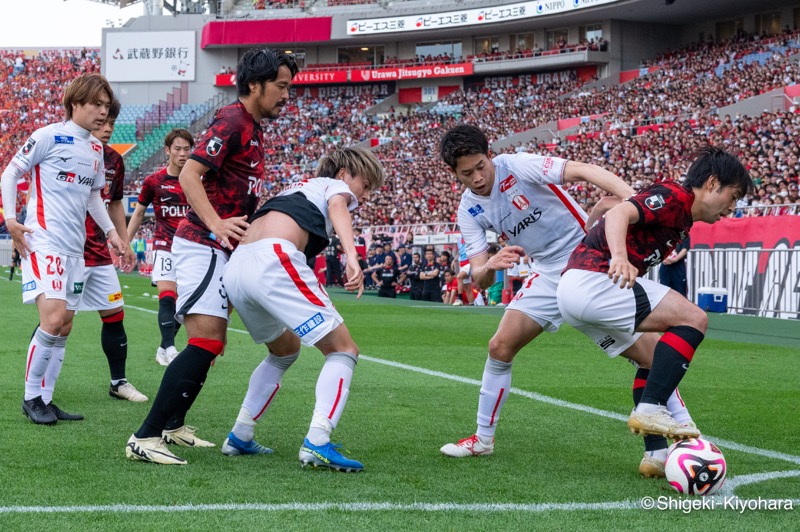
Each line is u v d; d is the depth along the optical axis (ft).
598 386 54.70
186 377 32.04
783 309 112.68
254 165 33.37
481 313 123.24
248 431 33.81
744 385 56.95
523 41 361.92
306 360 65.46
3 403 44.88
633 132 252.62
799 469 32.99
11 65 421.59
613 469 32.60
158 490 27.81
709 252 125.29
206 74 389.80
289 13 388.16
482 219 36.29
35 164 40.81
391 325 102.27
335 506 26.21
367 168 33.81
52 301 39.55
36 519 24.18
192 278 32.50
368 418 42.60
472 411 45.14
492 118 333.01
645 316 29.94
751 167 178.81
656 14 327.26
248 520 24.44
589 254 30.99
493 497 27.86
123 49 391.24
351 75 374.02
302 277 30.91
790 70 247.09
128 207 232.73
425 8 359.46
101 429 38.52
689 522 25.36
